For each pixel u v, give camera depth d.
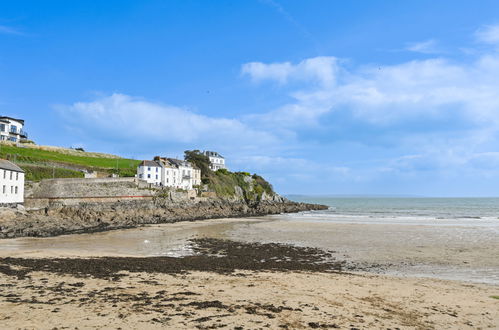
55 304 14.57
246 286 19.05
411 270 27.08
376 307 16.05
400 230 52.25
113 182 84.25
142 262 25.97
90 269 22.34
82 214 61.53
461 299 18.00
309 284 20.17
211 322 12.95
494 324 14.39
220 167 150.62
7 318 12.66
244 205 106.12
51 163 96.69
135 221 63.25
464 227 56.19
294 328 12.80
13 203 61.00
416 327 13.70
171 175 105.75
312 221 70.00
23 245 37.22
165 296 16.38
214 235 47.59
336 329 12.95
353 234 48.00
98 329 11.84
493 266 28.44
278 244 39.72
